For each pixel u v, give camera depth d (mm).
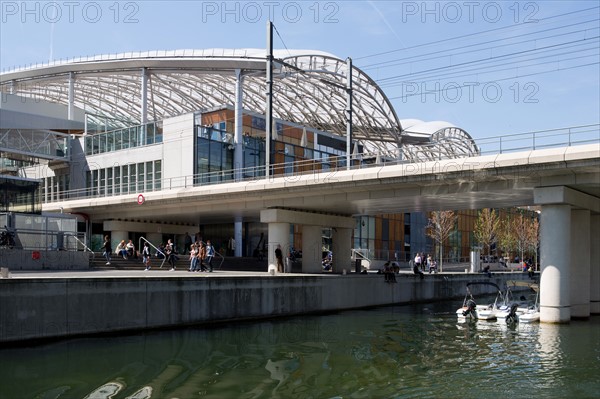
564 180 30297
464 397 15820
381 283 42906
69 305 22891
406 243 81000
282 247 41406
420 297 47719
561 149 28469
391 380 17625
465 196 35969
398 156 47219
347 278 39125
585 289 34031
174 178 55156
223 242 62094
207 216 51531
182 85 72875
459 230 91625
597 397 15969
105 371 17750
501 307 34688
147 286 25812
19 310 21422
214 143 56438
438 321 32719
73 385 16109
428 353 22234
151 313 25984
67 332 22828
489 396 15961
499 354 22109
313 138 69125
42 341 22000
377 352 22188
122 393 15484
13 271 31219
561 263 30828
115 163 60875
